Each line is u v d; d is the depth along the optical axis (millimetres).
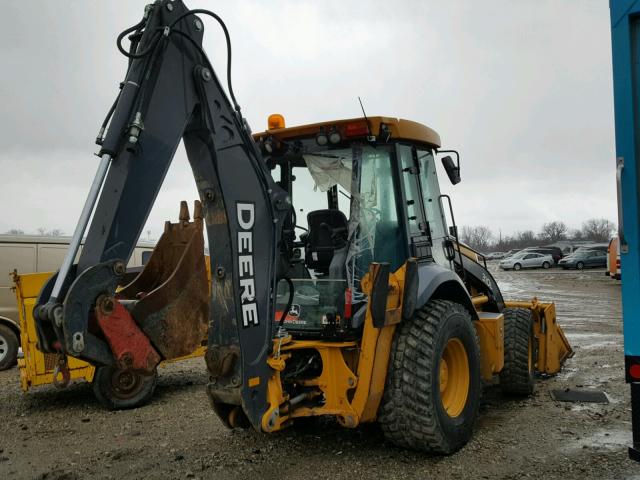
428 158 5238
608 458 4195
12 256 9008
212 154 3652
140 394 6230
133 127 3146
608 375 7078
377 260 4449
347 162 4508
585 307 16031
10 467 4410
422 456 4293
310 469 4098
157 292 3445
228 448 4621
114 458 4531
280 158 4867
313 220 4523
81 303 2896
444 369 4562
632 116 3316
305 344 4059
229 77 3740
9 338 8812
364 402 3926
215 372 3691
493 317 5426
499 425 5090
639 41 3340
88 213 3092
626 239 3324
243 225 3771
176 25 3459
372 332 3979
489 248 106875
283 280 4457
